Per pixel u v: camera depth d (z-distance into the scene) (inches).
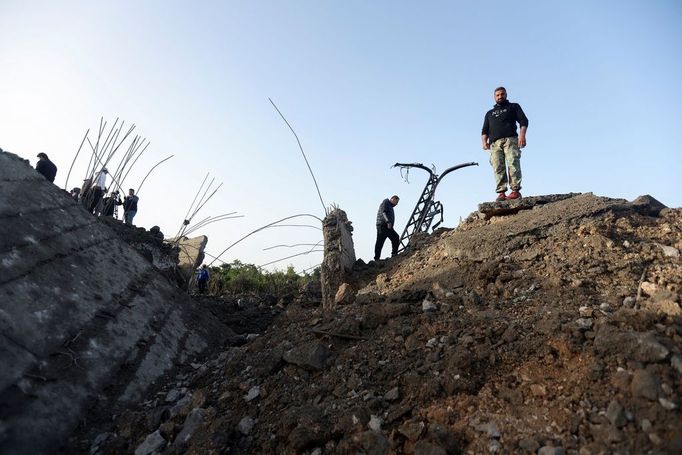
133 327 196.4
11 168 211.0
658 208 244.8
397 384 133.4
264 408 141.4
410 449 110.0
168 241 380.8
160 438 136.5
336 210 329.7
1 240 167.8
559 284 169.5
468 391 122.8
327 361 154.3
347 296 229.9
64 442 133.0
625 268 171.8
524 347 131.6
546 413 108.7
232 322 293.0
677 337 116.4
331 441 118.4
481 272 194.9
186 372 197.3
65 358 153.4
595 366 114.3
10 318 144.9
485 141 278.2
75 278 189.0
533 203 257.8
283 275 554.9
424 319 162.2
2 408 122.6
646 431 94.9
